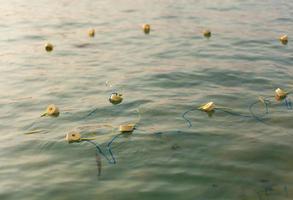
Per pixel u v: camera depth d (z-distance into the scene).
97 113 4.59
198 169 3.81
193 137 4.19
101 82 5.25
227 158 3.93
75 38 6.81
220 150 4.02
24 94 5.00
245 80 5.30
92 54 6.14
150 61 5.86
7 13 8.24
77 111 4.63
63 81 5.30
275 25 7.42
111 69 5.62
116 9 8.62
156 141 4.14
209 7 8.73
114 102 4.79
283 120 4.45
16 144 4.14
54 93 5.01
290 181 3.68
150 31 7.12
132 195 3.56
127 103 4.77
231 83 5.23
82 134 4.25
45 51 6.27
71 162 3.91
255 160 3.90
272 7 8.71
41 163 3.90
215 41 6.62
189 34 6.95
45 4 9.05
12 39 6.77
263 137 4.19
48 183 3.69
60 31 7.17
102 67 5.68
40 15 8.09
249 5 8.90
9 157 3.98
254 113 4.57
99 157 3.95
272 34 6.94
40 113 4.62
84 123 4.43
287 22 7.59
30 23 7.59
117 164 3.87
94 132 4.28
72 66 5.73
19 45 6.52
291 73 5.48
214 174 3.76
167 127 4.34
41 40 6.74
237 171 3.79
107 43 6.59
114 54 6.13
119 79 5.33
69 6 8.88
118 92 5.01
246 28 7.26
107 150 4.04
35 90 5.09
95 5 8.98
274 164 3.86
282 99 4.85
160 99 4.85
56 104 4.79
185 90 5.06
